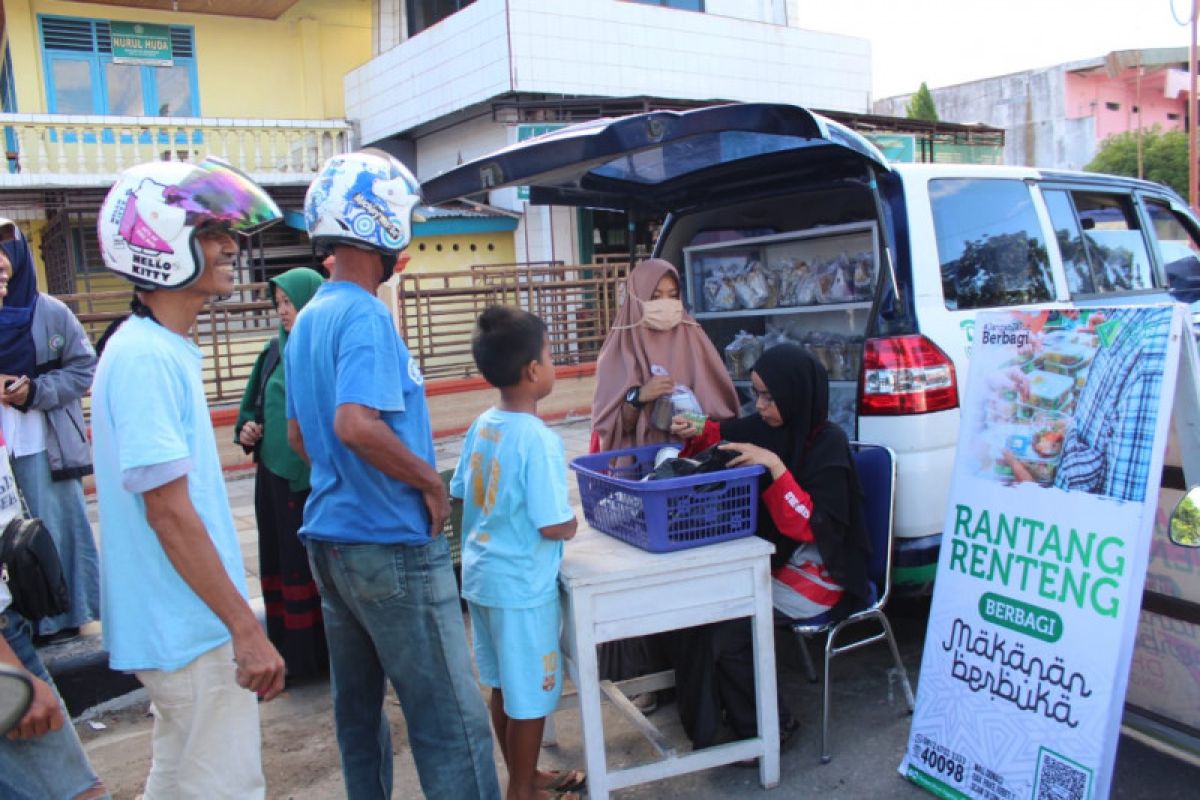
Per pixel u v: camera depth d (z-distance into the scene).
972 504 2.84
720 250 4.55
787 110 2.99
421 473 2.29
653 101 12.30
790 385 3.12
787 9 14.93
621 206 4.43
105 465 2.14
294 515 3.79
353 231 2.33
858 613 3.15
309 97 14.92
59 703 2.00
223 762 2.21
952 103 27.58
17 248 4.03
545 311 10.16
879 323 3.48
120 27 13.51
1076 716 2.48
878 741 3.21
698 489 2.81
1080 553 2.54
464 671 2.43
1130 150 21.94
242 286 8.82
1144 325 2.48
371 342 2.26
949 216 3.71
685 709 3.09
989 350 2.87
